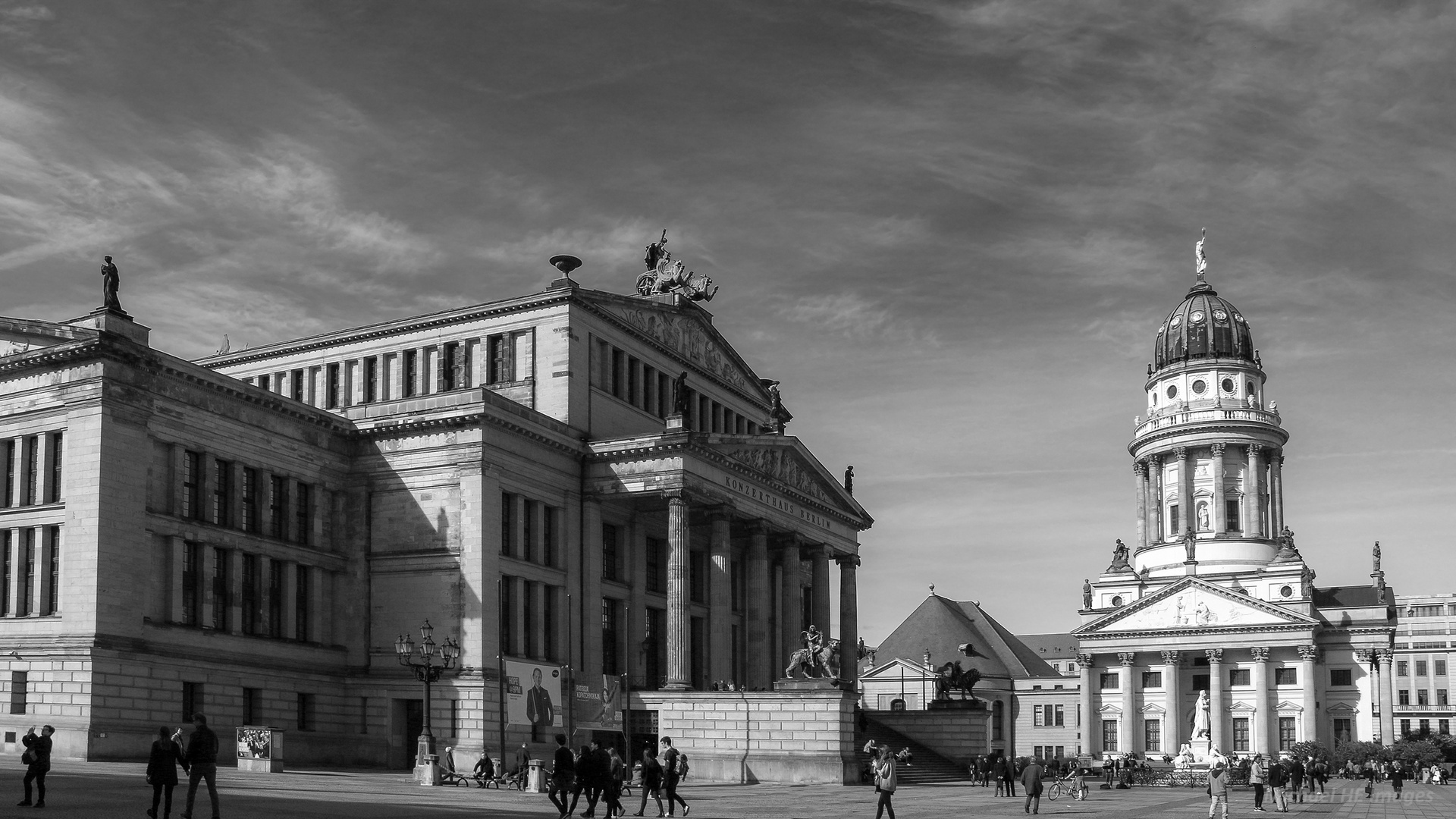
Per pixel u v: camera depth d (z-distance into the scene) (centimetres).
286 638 9569
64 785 6097
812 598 13075
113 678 8156
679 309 12456
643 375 11906
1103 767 18925
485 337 11175
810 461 12612
